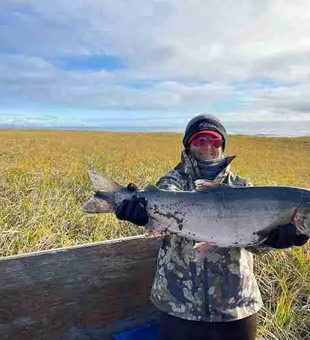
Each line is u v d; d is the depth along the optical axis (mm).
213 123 1398
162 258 1357
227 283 1285
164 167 7555
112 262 1544
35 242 2430
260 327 1831
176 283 1298
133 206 1252
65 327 1458
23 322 1373
